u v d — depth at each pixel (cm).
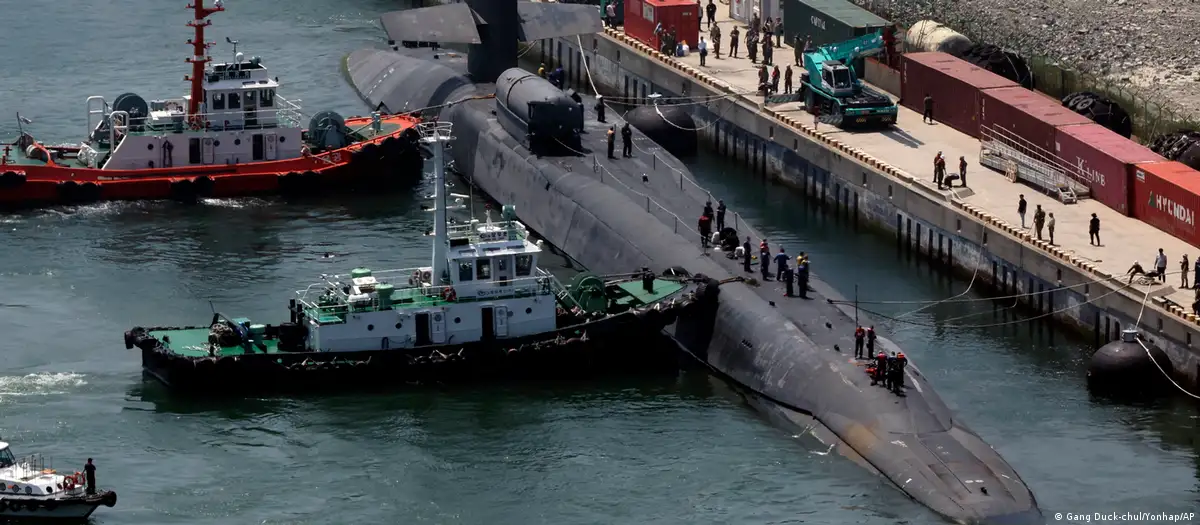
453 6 17638
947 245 14150
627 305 12200
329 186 16138
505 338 11856
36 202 15362
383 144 16212
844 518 9975
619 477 10500
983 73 16362
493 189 15962
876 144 15788
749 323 11894
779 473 10538
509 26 17788
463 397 11562
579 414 11362
